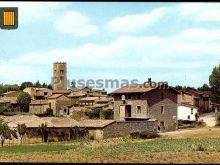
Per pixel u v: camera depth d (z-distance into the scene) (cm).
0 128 7144
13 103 13788
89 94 15875
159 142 6550
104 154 4884
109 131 7881
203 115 12700
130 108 9781
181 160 4188
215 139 6981
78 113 12144
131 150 5366
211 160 4169
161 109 9700
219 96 12619
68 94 14975
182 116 11281
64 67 19488
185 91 13288
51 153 5125
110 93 10056
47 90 16462
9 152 5431
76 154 4916
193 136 7750
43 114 12444
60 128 7662
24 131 7369
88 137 7831
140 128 8331
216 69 12644
